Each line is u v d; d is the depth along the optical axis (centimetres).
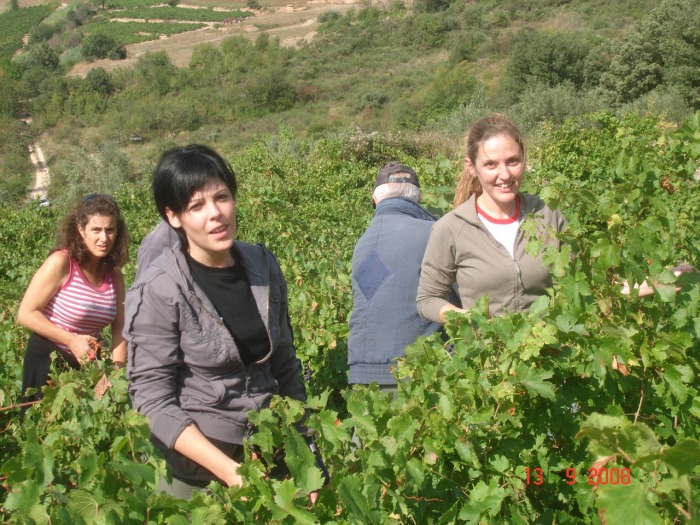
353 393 239
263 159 1659
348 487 196
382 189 363
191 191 221
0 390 321
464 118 2550
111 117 6944
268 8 11606
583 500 235
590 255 254
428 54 6962
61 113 7281
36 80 8325
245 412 240
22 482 189
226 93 6894
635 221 272
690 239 360
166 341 232
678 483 135
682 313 258
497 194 282
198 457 225
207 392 238
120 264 374
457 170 776
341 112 6166
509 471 232
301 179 1459
